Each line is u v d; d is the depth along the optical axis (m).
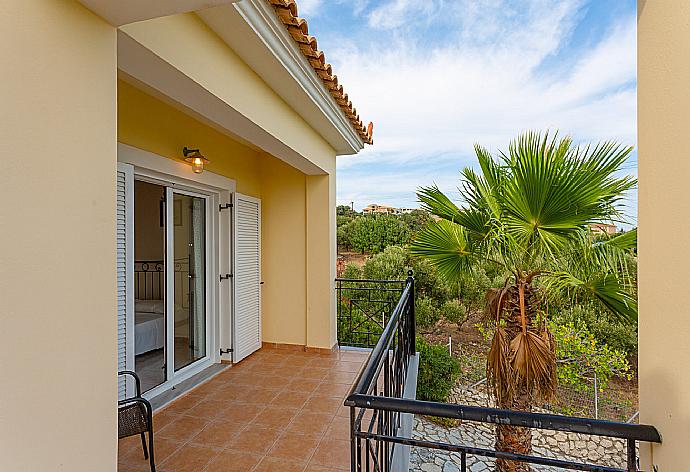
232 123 2.66
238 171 4.55
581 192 2.81
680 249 0.86
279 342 5.07
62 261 1.03
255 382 3.81
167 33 1.74
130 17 1.18
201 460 2.44
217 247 4.36
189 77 1.91
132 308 2.90
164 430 2.83
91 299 1.11
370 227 10.27
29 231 0.94
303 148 3.76
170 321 3.63
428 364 6.51
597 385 6.59
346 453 2.52
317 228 4.91
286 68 2.63
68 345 1.04
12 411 0.90
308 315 4.94
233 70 2.37
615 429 0.97
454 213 3.71
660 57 0.95
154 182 3.42
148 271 3.90
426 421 6.33
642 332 1.04
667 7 0.92
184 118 3.54
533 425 1.02
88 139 1.12
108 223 1.18
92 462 1.10
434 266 4.02
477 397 6.93
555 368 3.22
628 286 3.03
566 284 3.23
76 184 1.08
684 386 0.85
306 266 4.97
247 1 2.00
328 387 3.69
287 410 3.18
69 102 1.06
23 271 0.93
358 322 6.92
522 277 3.34
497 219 3.32
